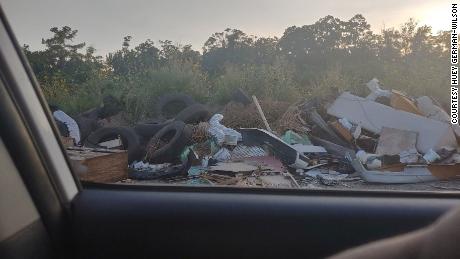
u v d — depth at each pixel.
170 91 6.57
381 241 0.62
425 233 0.55
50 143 2.13
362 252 0.60
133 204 2.22
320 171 5.27
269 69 6.68
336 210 2.16
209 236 2.17
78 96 5.02
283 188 2.31
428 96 5.42
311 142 6.41
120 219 2.20
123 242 2.19
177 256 2.17
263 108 6.55
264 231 2.15
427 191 2.30
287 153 5.34
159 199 2.24
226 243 2.16
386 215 2.16
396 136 5.96
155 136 6.11
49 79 3.36
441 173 4.70
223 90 6.98
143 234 2.18
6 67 1.96
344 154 6.03
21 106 1.98
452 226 0.50
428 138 5.73
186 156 5.73
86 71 4.04
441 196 2.30
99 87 5.41
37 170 1.98
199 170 5.30
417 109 5.97
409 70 4.48
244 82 6.91
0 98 1.86
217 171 5.13
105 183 2.38
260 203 2.20
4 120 1.85
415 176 4.70
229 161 5.48
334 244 2.13
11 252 1.72
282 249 2.15
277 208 2.18
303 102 6.76
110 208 2.21
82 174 2.49
